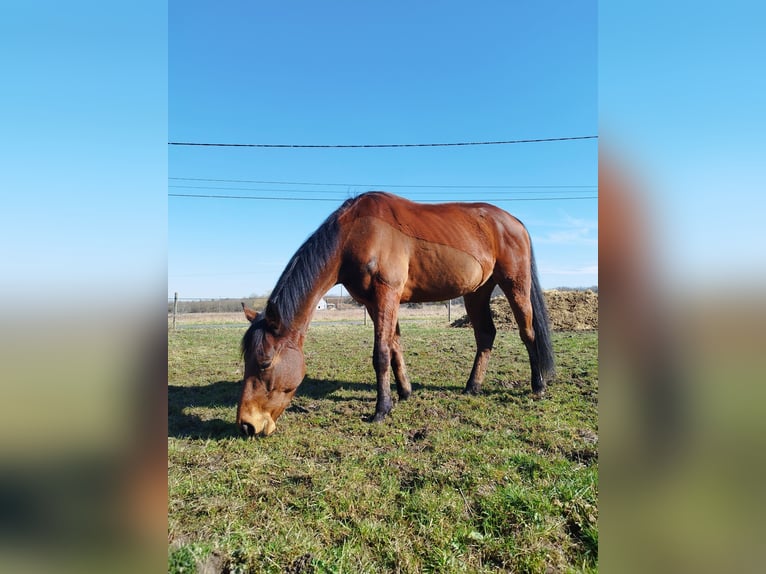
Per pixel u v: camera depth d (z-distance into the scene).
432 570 1.76
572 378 5.21
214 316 27.59
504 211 4.62
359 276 3.77
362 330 13.11
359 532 2.00
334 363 6.80
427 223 4.07
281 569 1.77
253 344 3.19
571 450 2.91
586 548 1.87
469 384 4.66
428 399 4.39
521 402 4.20
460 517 2.11
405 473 2.62
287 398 3.37
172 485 2.45
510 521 2.06
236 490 2.41
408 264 3.98
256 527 2.05
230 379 5.80
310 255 3.59
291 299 3.39
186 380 5.75
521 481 2.44
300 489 2.42
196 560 1.76
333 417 3.84
